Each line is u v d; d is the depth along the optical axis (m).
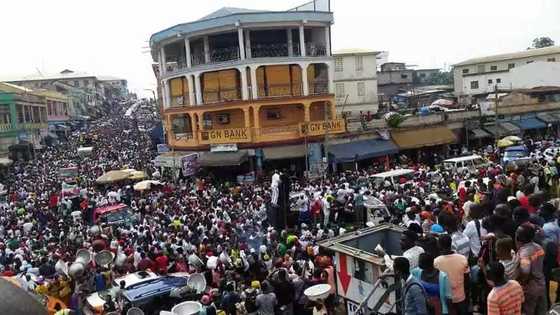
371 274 9.16
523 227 8.02
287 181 21.61
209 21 42.53
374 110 57.12
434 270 7.52
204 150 43.62
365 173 37.75
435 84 92.19
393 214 21.25
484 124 50.72
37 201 34.12
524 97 54.56
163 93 50.19
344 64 55.78
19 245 22.33
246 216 24.34
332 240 10.59
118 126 95.50
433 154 46.81
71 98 102.50
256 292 12.52
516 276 7.81
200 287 14.39
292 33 45.38
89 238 22.39
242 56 42.12
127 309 13.72
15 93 67.19
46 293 14.90
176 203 28.97
